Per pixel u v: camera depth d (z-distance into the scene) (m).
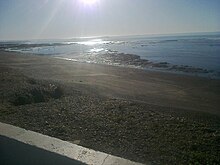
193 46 68.50
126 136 7.13
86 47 85.19
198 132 7.78
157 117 9.51
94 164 2.48
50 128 7.41
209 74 26.48
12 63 34.66
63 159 2.62
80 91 16.08
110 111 9.99
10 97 11.59
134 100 15.37
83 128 7.68
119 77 24.47
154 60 39.72
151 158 5.63
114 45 95.44
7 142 3.02
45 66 31.64
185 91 18.80
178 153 5.96
